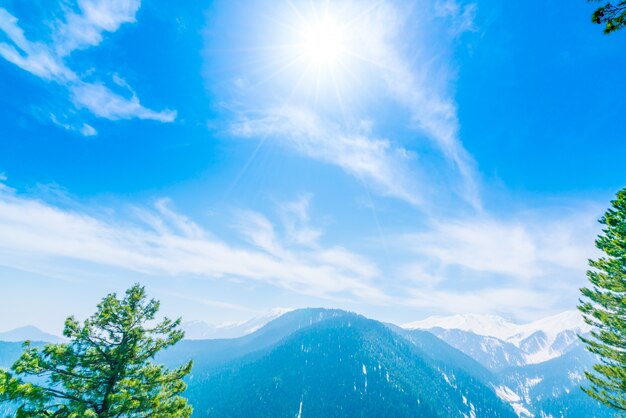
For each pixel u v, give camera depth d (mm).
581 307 16156
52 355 12086
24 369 11352
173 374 14641
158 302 15484
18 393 10484
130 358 13555
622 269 13938
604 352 15102
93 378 13031
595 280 15227
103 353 13242
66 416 11281
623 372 13375
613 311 14820
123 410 12289
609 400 13828
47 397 11359
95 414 11648
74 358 12461
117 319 13758
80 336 13172
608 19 4934
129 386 13266
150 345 14469
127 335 13766
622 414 13430
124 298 14664
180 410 13844
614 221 13633
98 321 13656
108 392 12828
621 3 4781
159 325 15125
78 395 12609
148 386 13773
